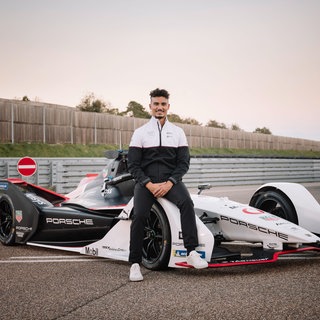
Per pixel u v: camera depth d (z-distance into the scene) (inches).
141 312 128.2
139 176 171.5
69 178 506.9
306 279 159.6
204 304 133.9
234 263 165.3
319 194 526.3
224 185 651.5
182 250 167.8
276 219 182.7
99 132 1168.2
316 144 2050.9
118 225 191.6
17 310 131.6
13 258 207.2
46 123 1059.9
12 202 238.1
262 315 123.5
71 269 182.4
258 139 1679.4
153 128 177.0
